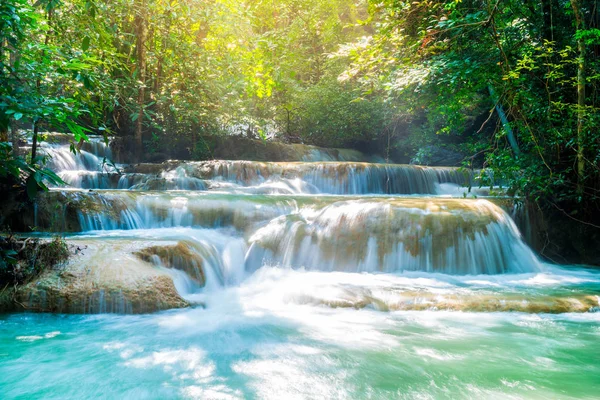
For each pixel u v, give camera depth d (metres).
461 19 6.67
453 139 18.39
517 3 9.29
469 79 8.59
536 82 9.16
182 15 9.12
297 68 21.78
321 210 7.90
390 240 7.21
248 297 5.81
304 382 3.26
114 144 14.50
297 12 22.69
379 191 12.42
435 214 7.28
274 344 4.05
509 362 3.61
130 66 12.38
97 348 3.94
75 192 7.76
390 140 20.30
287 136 20.22
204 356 3.76
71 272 5.21
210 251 6.80
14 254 5.35
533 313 5.01
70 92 7.21
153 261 5.77
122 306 4.96
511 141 9.98
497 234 7.35
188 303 5.25
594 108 7.81
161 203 8.33
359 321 4.73
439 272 7.04
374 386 3.17
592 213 9.04
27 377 3.34
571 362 3.62
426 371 3.45
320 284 6.22
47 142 12.77
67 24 7.17
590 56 8.91
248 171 12.13
